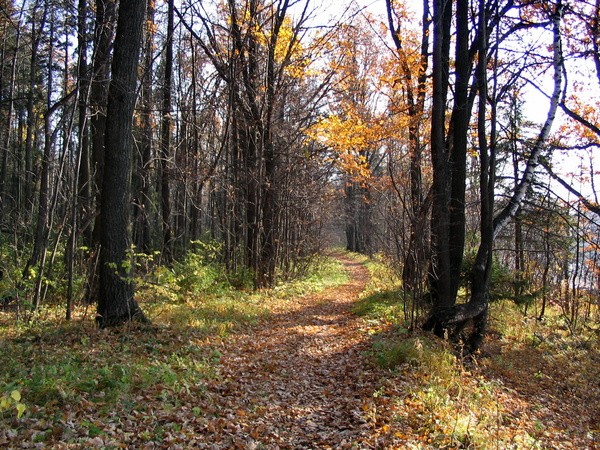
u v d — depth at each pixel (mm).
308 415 6699
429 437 5785
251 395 7215
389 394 7203
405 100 16953
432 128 11203
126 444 4906
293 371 8789
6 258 14883
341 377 8477
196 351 8852
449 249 11758
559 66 13312
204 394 6777
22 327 10000
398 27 16766
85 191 15867
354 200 43219
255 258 19172
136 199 22453
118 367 6895
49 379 5996
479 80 11227
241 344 10258
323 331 12539
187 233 26344
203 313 12508
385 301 15508
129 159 10102
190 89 21406
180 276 15484
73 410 5430
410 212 12438
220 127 25844
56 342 8516
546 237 15711
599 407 9461
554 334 14414
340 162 20125
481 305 10945
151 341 9055
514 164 16594
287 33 18062
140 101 17547
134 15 9914
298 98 21422
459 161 12094
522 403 8438
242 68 17828
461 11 11750
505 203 16234
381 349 9367
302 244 27516
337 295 21531
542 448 6484
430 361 8414
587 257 21141
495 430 6352
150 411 5750
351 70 20250
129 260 9555
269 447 5523
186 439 5266
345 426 6258
